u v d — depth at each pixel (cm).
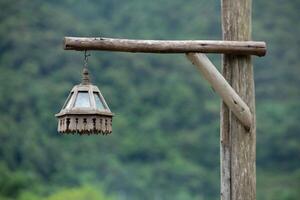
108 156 15250
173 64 18450
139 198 14600
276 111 17088
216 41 1714
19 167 13900
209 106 17212
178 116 17075
